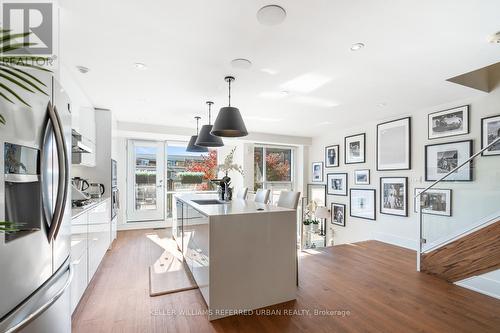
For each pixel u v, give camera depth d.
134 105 3.79
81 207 2.59
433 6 1.58
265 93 3.23
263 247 2.34
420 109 4.11
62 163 1.43
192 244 2.94
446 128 3.80
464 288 2.76
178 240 4.16
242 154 6.41
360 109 4.05
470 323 2.10
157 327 2.03
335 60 2.32
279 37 1.94
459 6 1.57
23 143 1.15
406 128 4.37
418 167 4.21
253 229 2.30
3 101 1.03
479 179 3.10
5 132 1.03
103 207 3.43
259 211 2.38
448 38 1.95
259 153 6.80
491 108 3.31
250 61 2.34
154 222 5.98
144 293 2.59
